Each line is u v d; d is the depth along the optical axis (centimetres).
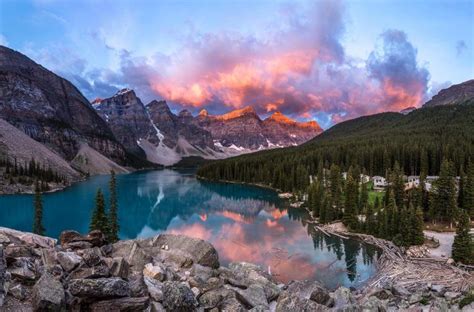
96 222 6209
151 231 9550
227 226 9962
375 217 8912
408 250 7025
